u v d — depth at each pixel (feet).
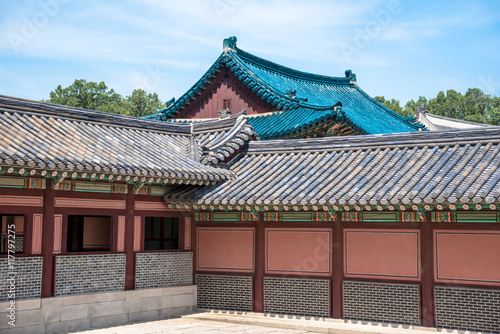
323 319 53.98
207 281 60.64
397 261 51.37
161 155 58.75
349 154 57.47
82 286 51.16
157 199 58.23
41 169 44.68
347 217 53.67
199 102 96.02
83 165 46.91
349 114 95.50
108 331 49.44
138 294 55.36
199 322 55.01
